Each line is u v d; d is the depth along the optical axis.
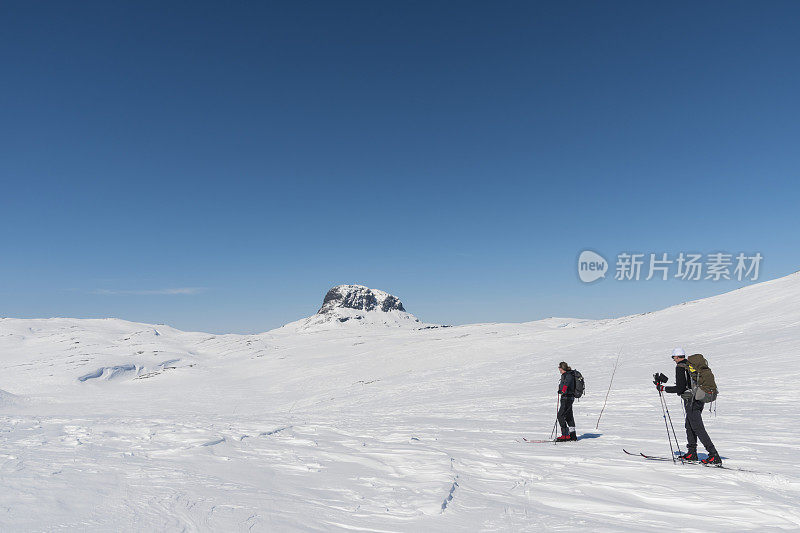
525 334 90.31
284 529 3.63
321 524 3.83
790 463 6.33
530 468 6.30
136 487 4.65
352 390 55.75
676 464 6.45
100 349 158.62
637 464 6.44
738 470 6.01
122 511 3.85
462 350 82.56
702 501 4.71
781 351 24.58
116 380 107.12
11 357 152.62
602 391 19.41
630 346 47.53
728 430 9.24
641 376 24.67
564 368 9.45
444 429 11.13
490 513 4.32
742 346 30.77
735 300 63.94
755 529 3.93
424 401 28.34
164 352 144.75
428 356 81.88
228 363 124.50
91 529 3.39
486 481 5.68
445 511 4.32
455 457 7.12
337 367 88.12
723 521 4.15
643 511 4.42
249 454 6.96
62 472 5.19
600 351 47.59
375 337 147.62
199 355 149.62
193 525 3.60
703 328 49.97
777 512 4.29
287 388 75.12
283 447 7.64
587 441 8.94
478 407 18.64
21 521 3.45
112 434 8.57
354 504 4.45
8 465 5.46
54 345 175.50
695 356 6.87
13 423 10.46
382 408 25.28
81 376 103.06
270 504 4.27
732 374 19.23
